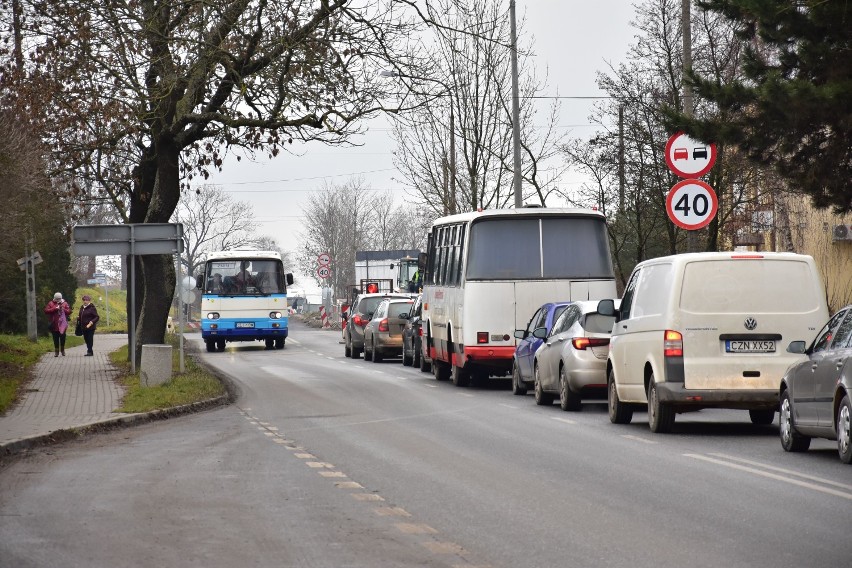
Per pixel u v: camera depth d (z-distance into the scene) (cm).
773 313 2789
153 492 1962
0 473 2258
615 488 1964
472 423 3234
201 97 4859
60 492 1975
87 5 4491
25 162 4609
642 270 3058
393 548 1446
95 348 8262
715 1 3538
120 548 1459
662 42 5462
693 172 3512
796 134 3394
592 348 3522
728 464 2269
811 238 6838
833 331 2381
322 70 4456
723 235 5928
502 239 4538
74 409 3603
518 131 6744
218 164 4834
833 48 3353
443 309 5000
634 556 1386
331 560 1374
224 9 4444
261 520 1667
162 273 5403
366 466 2305
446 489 1972
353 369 6216
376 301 7456
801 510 1717
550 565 1335
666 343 2798
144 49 4550
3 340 7575
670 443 2673
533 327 4303
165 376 4319
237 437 2942
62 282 10969
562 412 3575
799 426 2438
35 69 4656
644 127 5494
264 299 8606
